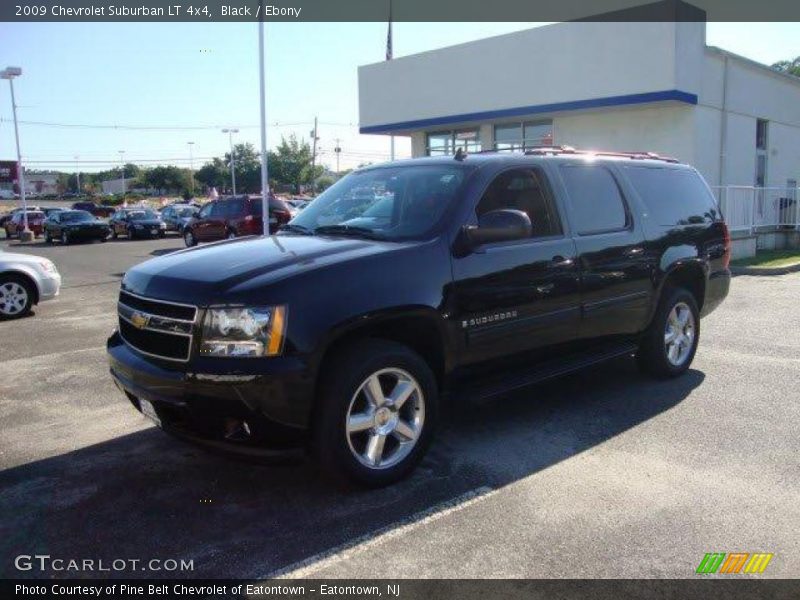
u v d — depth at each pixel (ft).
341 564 10.96
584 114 60.75
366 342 13.43
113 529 12.19
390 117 71.36
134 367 13.25
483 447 15.65
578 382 20.76
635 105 54.85
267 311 12.16
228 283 12.57
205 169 335.88
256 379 11.93
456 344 14.60
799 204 63.31
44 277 34.91
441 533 11.86
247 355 12.10
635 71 53.01
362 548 11.43
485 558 11.06
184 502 13.17
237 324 12.12
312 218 17.42
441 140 72.90
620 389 19.99
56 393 20.47
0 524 12.40
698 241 21.27
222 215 72.54
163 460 15.20
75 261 71.10
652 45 51.83
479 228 14.64
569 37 56.59
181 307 12.62
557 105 58.08
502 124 67.05
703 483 13.70
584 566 10.81
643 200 19.84
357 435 13.41
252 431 12.31
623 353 19.08
